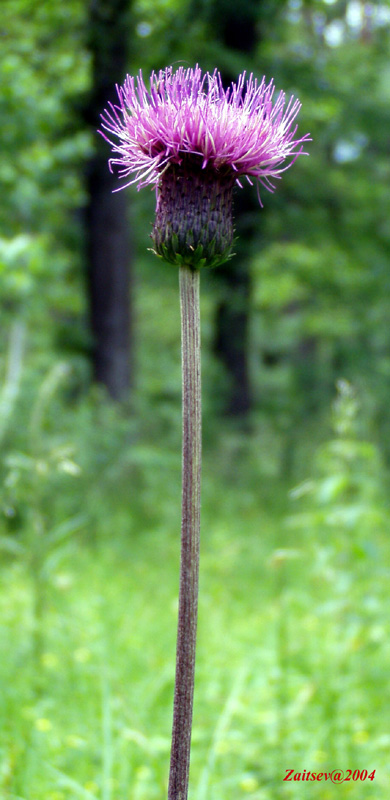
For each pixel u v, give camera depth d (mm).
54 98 7793
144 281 14516
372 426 9703
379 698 3744
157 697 3814
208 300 13875
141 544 7730
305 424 14070
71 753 3199
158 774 2859
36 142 7438
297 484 11094
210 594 6023
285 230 13023
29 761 3033
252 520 9234
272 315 18672
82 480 7875
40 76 8031
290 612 5152
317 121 12617
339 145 13625
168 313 18469
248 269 12789
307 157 12805
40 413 4062
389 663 4098
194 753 3270
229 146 1697
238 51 11094
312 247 13984
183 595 1687
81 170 10297
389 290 14164
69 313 12555
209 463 11805
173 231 1708
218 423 13172
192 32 10164
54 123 7336
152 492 9070
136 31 9688
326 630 4590
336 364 15164
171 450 10727
